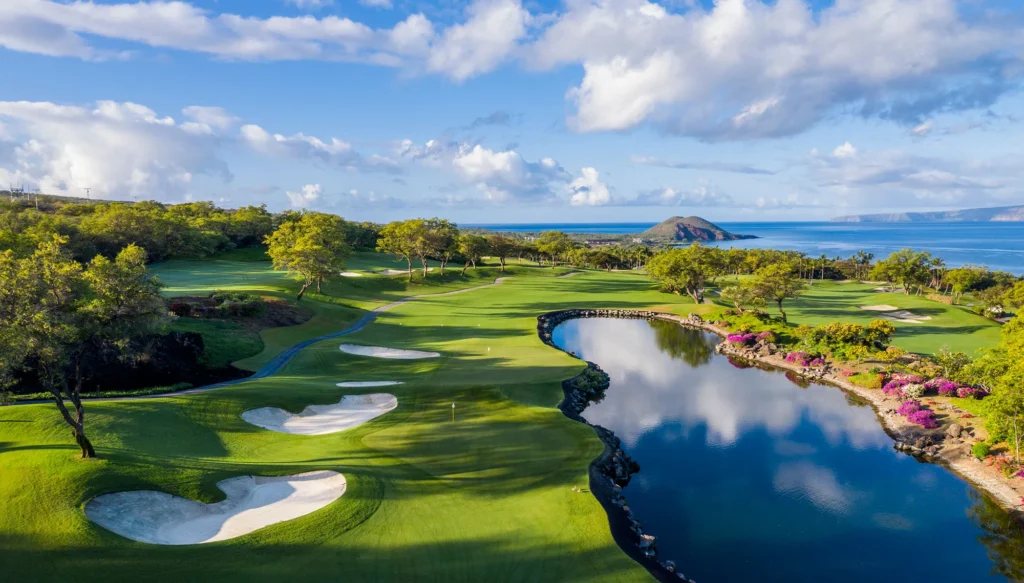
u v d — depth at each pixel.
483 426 34.41
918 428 39.06
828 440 38.47
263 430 32.31
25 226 90.25
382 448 30.50
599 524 23.20
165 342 42.59
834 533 26.33
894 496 30.05
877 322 63.56
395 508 23.58
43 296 23.48
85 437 24.11
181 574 18.19
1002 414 31.00
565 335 78.00
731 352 68.00
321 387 40.28
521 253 192.88
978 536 26.12
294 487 25.39
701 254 103.75
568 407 41.59
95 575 17.61
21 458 23.53
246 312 59.84
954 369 49.09
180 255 115.38
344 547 20.47
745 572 23.17
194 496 23.25
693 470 33.28
